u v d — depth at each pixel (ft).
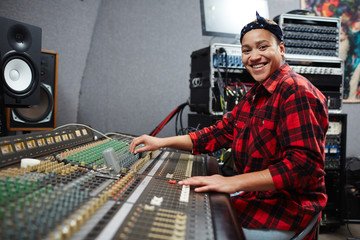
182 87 8.41
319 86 6.66
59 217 1.65
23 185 2.09
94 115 7.77
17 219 1.53
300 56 6.38
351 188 7.25
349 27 8.88
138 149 3.71
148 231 1.66
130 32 7.91
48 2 6.95
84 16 7.38
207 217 1.99
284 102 3.03
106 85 7.82
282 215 3.08
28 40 4.64
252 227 3.08
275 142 3.20
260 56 3.42
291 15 6.39
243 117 3.81
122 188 2.45
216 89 6.04
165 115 8.32
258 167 3.29
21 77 4.65
